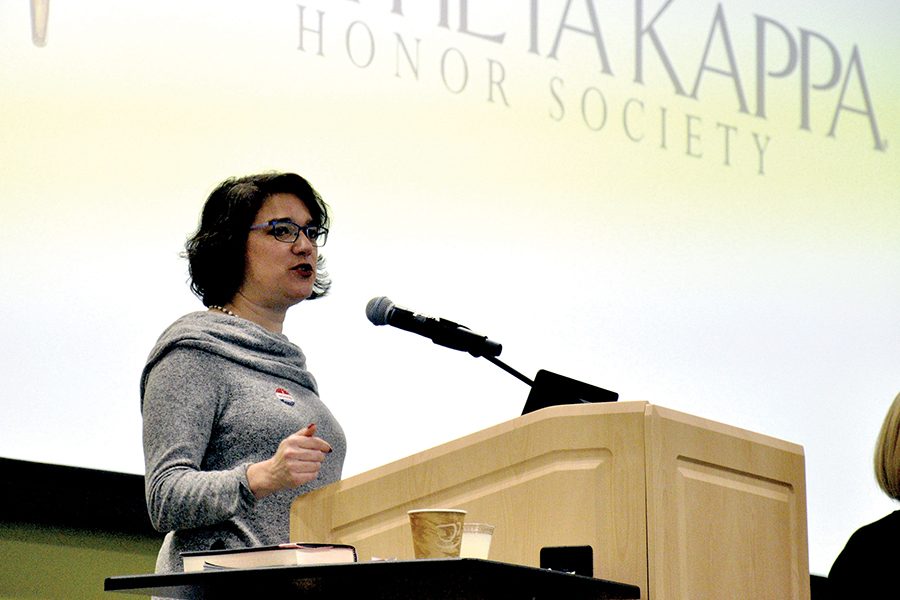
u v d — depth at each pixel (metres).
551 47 6.52
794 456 3.78
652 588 3.26
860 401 7.05
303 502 3.61
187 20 5.69
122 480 5.35
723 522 3.52
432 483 3.51
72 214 5.36
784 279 6.97
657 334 6.55
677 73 6.88
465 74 6.27
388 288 5.93
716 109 6.96
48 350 5.25
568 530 3.37
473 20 6.34
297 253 4.46
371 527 3.55
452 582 2.81
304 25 5.92
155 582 2.96
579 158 6.49
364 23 6.07
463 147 6.21
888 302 7.28
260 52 5.82
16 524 5.27
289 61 5.87
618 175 6.59
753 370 6.78
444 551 3.12
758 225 6.96
